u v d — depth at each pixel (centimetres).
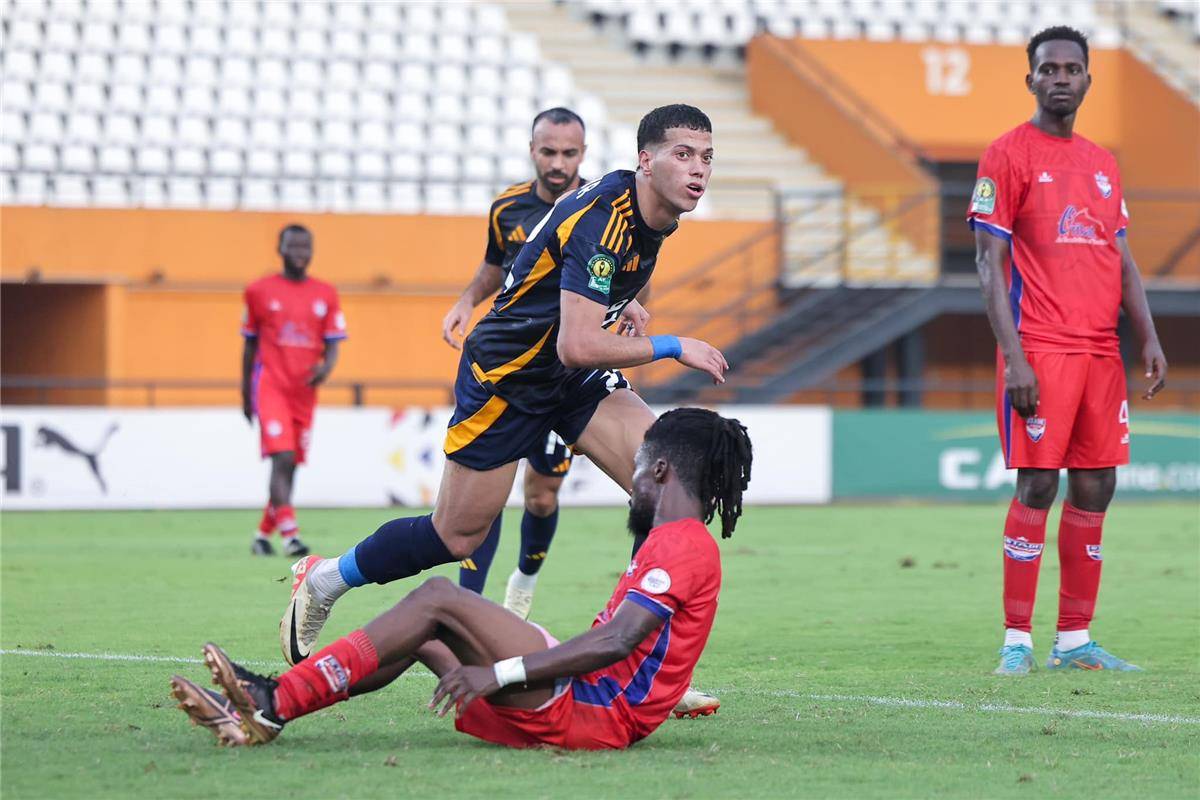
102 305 6812
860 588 3494
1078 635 2362
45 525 5212
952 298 7219
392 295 7181
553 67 8644
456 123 8188
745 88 9075
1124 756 1606
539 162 2542
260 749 1573
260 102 8019
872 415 6375
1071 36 2348
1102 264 2358
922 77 8844
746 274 7406
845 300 7250
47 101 7712
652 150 1755
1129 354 8238
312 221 7125
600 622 1588
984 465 6469
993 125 8912
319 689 1568
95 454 5834
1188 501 6600
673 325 7356
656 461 1568
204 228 7012
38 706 1869
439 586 1553
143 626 2753
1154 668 2350
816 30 9506
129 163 7656
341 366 7144
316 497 5981
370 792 1376
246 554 4212
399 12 8681
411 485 6053
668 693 1570
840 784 1441
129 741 1623
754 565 4019
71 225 6850
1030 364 2341
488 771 1465
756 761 1545
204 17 8306
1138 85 8775
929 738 1706
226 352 7044
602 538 4747
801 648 2553
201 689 1580
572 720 1562
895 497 6394
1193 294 7325
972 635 2722
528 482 2586
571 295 1755
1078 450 2353
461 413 1861
